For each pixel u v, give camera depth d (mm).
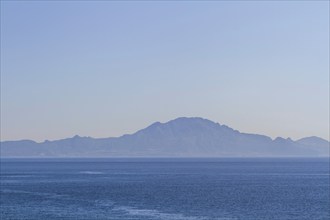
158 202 113062
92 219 88938
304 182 177750
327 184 168000
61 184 168500
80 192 138125
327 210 99875
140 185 163125
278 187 155000
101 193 134750
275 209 101250
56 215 93312
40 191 141750
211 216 92125
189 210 99875
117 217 91125
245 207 104312
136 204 109375
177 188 150625
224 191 140250
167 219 88875
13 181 184750
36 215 93250
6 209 101375
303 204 109250
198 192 137125
